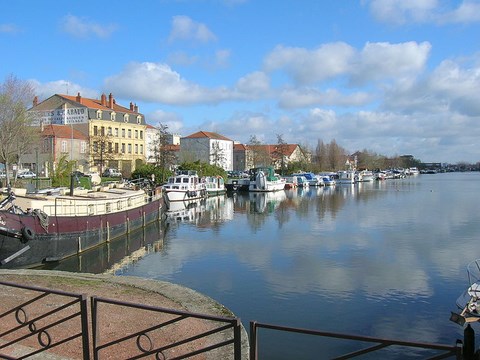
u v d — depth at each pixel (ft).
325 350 34.99
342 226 105.29
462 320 36.42
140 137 265.13
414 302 46.98
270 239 88.22
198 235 95.71
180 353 21.27
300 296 49.39
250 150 363.97
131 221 92.58
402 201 175.42
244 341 22.91
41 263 62.49
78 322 25.59
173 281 56.85
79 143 219.41
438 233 93.04
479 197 193.26
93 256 74.43
